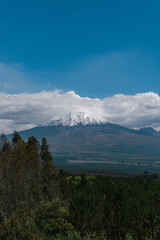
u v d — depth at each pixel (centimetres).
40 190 5812
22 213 3453
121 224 3603
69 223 3275
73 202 3966
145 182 7994
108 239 3594
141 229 3494
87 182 7438
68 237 2914
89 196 4341
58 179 6281
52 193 6122
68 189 6116
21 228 2097
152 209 3950
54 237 2995
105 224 3669
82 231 3391
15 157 5225
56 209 3425
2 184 4647
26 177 5228
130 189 6231
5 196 4419
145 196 5103
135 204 4184
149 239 3431
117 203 4122
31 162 5697
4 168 4844
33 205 4872
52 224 3145
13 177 4878
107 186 5869
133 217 3703
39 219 3219
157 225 3409
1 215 3775
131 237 3628
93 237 3219
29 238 2097
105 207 3994
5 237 1983
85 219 3562
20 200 4838
